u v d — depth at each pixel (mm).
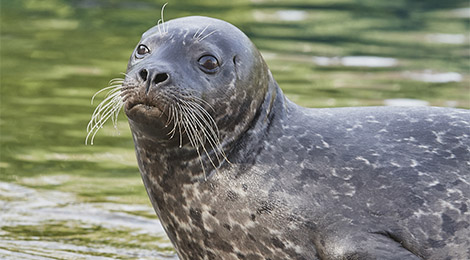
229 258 14469
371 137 14469
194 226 14477
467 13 45438
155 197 14781
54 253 17328
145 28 40625
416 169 14070
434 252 13719
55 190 21047
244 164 14156
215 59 13852
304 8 46719
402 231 13688
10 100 28328
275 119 14570
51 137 24859
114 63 33469
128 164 23016
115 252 17562
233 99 14000
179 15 43844
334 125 14680
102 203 20328
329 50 36469
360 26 42000
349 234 13594
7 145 24141
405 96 28672
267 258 14172
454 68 33250
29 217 19344
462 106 27344
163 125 13484
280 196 13914
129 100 13375
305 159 14172
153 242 18203
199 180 14203
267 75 14703
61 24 41250
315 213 13789
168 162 14289
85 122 26219
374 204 13789
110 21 42094
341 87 29938
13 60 33750
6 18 42469
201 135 13898
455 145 14375
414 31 40844
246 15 44312
